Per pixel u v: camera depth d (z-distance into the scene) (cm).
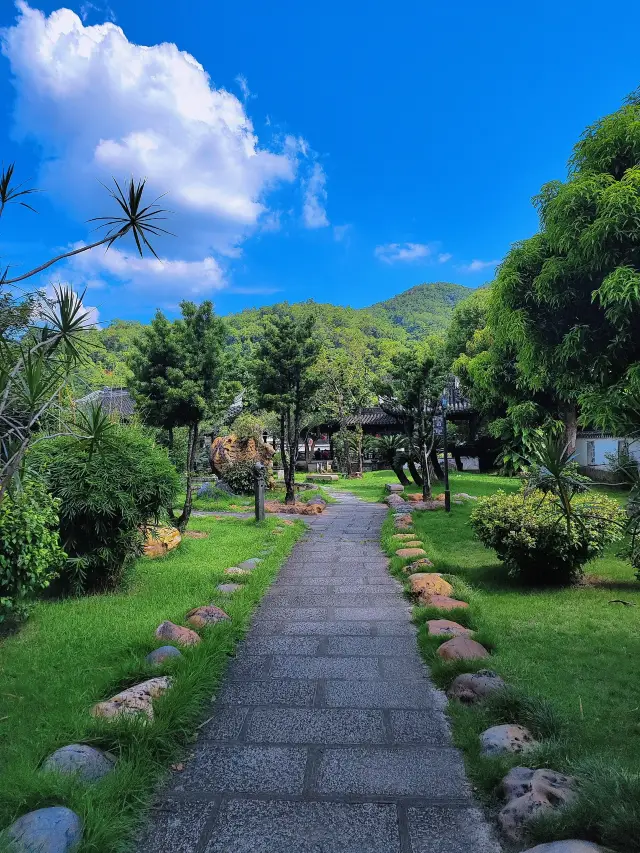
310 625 506
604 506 622
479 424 2517
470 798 242
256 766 270
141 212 238
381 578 700
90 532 574
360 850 210
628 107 548
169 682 339
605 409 552
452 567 712
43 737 275
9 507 421
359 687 365
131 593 596
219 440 1830
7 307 249
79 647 419
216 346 1026
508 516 633
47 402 234
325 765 270
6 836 198
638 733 289
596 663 393
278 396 1432
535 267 581
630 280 450
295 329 1445
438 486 1822
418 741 293
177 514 1277
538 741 279
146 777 249
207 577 652
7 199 233
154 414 1003
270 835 220
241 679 381
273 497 1681
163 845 215
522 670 375
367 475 2847
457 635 444
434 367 1512
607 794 211
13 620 481
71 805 220
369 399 3128
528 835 210
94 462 564
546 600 577
